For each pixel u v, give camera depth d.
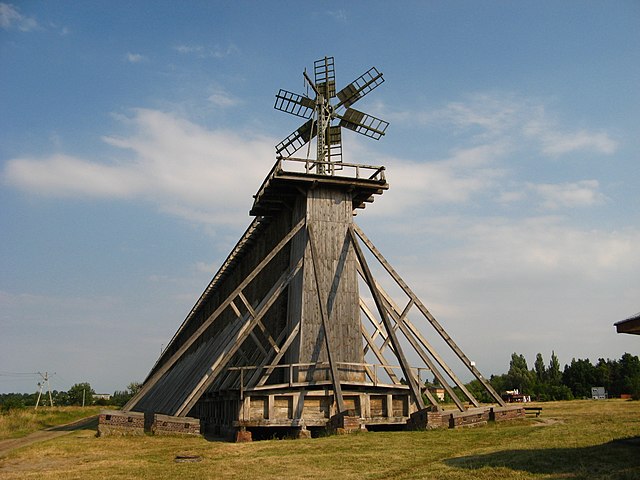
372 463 12.23
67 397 127.50
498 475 10.00
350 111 31.42
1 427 30.59
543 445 13.04
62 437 20.42
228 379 23.36
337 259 22.81
